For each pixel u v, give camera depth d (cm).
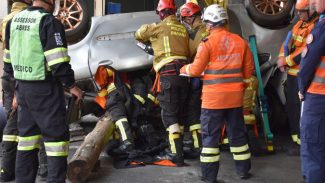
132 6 775
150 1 780
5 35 362
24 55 329
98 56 543
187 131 570
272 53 570
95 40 549
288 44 480
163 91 470
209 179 420
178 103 476
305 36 458
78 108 369
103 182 429
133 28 554
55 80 335
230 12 571
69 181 433
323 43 312
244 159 434
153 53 489
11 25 340
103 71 511
